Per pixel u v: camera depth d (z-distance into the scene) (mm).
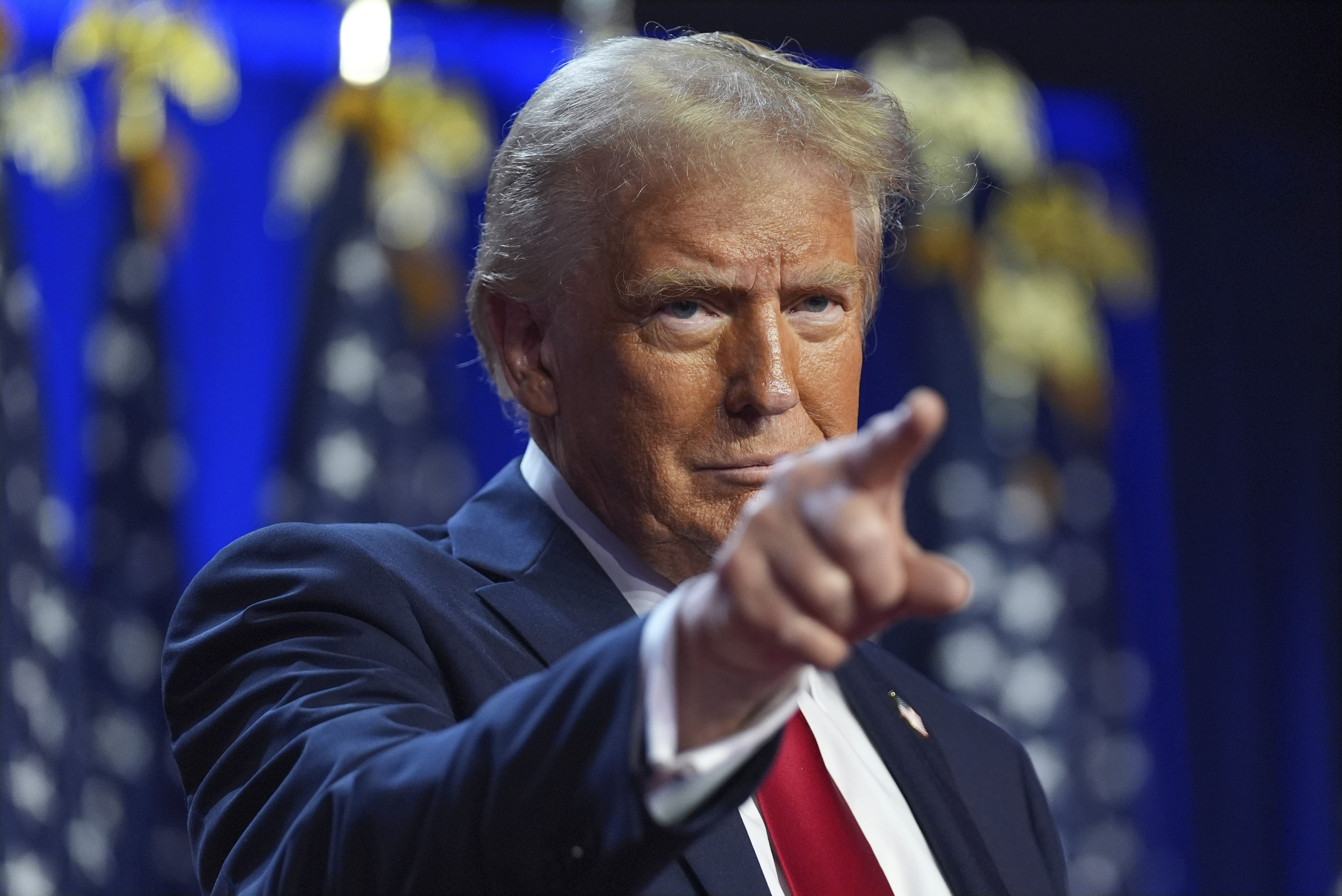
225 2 14312
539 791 2557
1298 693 19297
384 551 4090
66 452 13031
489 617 4070
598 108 4301
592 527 4426
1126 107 19172
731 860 3672
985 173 17453
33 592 12445
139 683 12648
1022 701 16516
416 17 15109
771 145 4188
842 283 4258
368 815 2746
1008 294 17359
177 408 13219
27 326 12820
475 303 4840
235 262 13852
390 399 14008
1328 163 20250
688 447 4164
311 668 3619
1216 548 19031
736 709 2457
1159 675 18562
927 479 16797
